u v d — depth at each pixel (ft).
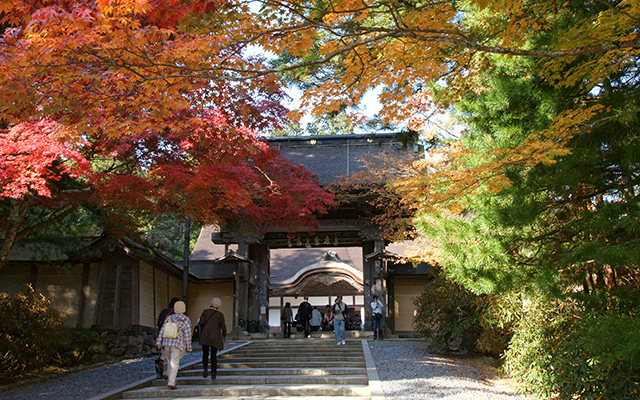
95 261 52.95
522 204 21.44
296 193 39.81
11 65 13.64
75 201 32.65
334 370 31.83
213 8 14.69
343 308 47.39
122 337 48.57
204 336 29.22
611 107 19.52
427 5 15.67
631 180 20.49
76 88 15.97
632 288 20.74
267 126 31.35
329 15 17.02
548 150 16.48
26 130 24.38
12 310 34.73
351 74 17.92
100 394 25.68
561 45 17.17
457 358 39.58
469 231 23.79
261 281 68.08
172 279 62.85
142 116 18.22
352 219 66.85
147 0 13.85
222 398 25.49
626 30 16.88
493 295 33.19
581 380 22.91
